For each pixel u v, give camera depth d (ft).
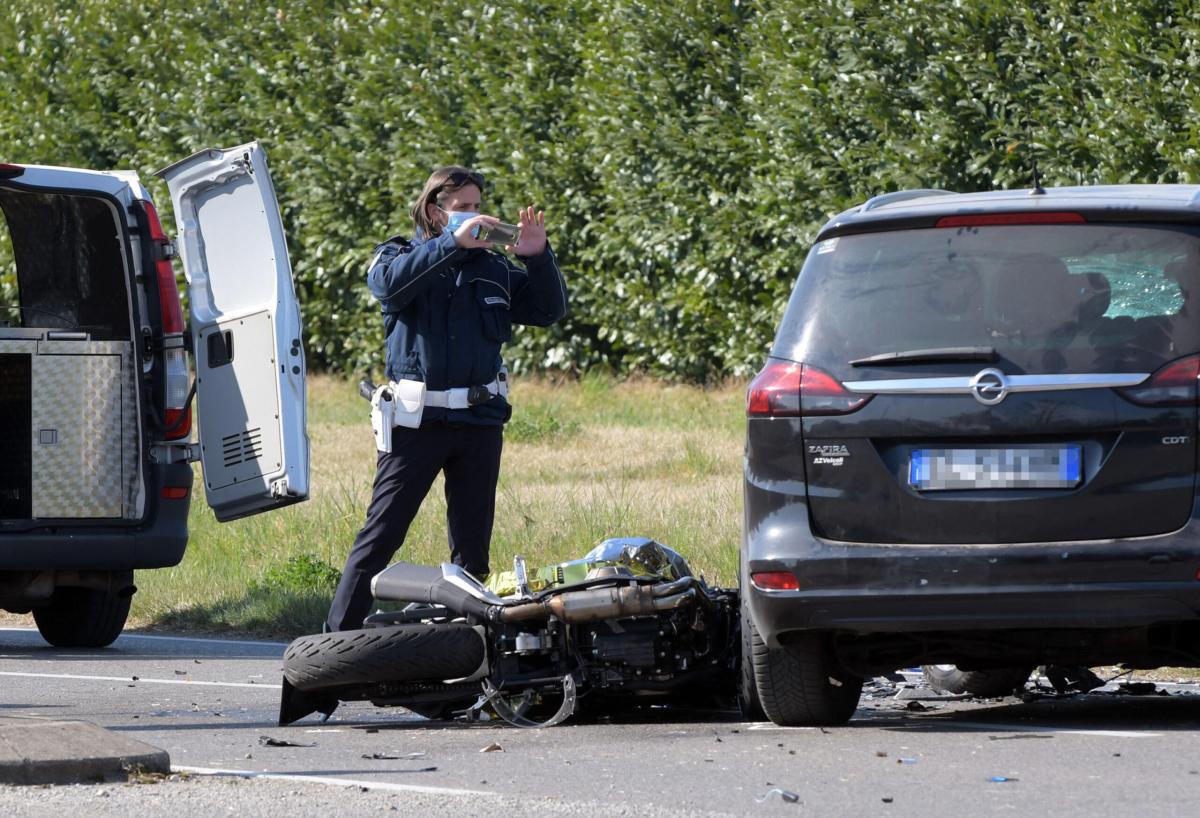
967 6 234.58
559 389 281.13
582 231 278.87
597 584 77.61
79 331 124.77
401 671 77.66
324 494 179.83
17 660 112.78
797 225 250.37
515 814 55.83
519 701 78.69
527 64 283.18
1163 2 220.64
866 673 74.95
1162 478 68.49
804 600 71.26
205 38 325.01
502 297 90.74
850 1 245.04
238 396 109.09
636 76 270.26
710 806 57.41
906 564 69.87
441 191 90.79
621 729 77.41
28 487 120.37
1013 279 71.51
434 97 293.02
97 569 118.01
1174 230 71.00
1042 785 60.08
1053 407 69.10
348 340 310.65
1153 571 67.87
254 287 108.99
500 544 139.85
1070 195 73.77
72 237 124.06
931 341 71.36
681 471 191.52
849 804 57.52
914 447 70.74
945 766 64.18
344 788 60.80
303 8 314.35
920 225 73.46
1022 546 69.00
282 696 80.43
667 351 277.85
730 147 260.83
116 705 89.66
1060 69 228.22
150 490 119.03
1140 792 58.49
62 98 335.47
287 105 310.65
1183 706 81.71
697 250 265.54
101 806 56.95
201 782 61.87
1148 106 217.97
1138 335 69.62
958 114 235.20
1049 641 72.02
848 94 246.47
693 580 77.82
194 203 111.45
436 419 88.69
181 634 129.39
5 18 339.77
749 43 263.70
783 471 72.74
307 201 306.96
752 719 78.54
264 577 138.92
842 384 71.82
